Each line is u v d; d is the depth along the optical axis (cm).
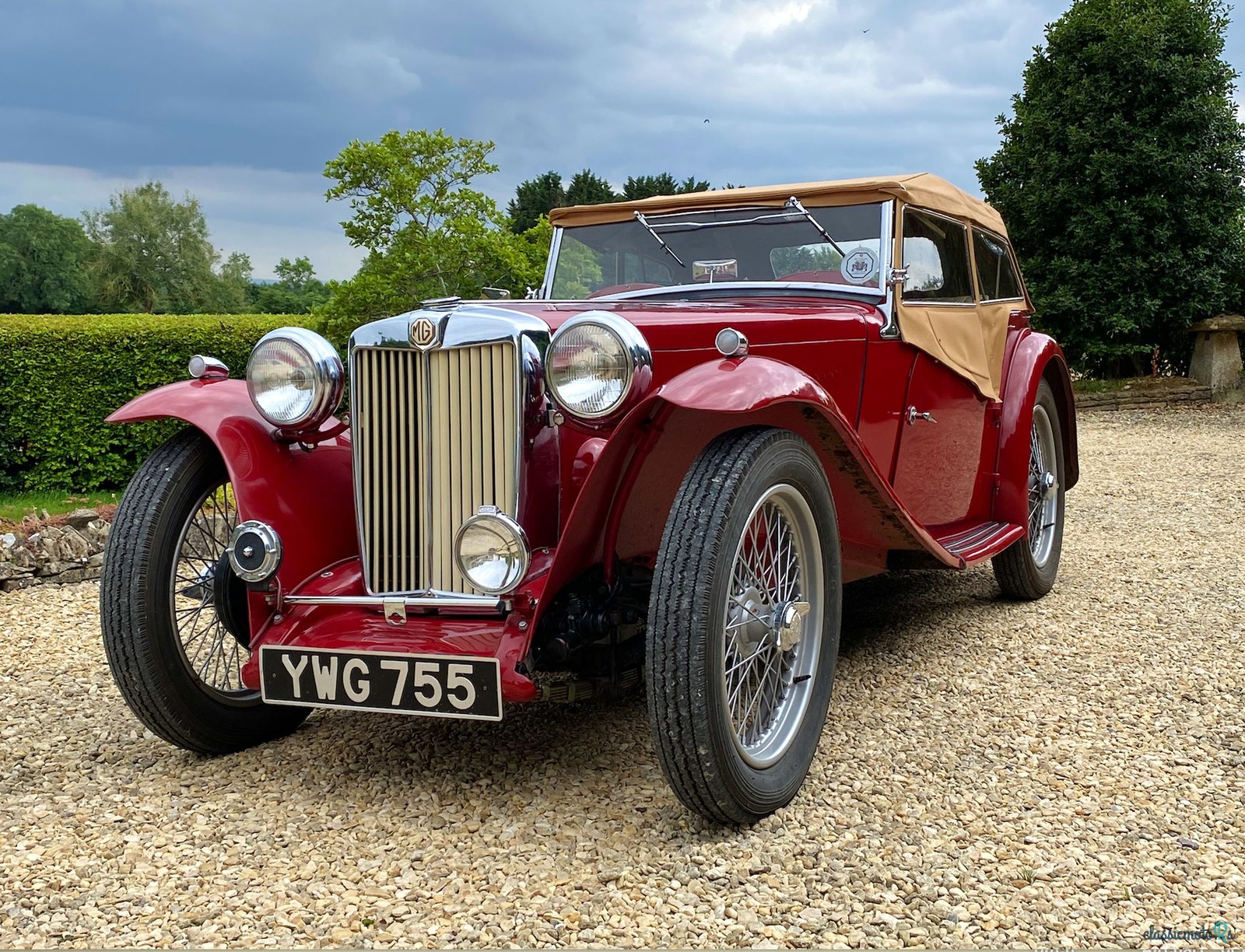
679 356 270
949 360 367
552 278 404
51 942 196
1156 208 1287
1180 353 1470
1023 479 422
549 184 2875
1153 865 222
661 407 235
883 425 335
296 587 272
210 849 232
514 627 246
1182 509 676
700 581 219
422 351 255
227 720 287
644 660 270
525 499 252
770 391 224
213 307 6112
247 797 261
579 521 236
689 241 374
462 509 255
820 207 354
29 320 804
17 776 277
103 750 296
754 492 231
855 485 281
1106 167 1296
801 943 194
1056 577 499
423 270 960
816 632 267
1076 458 486
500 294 383
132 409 279
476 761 283
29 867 225
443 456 256
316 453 291
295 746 298
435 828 241
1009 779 268
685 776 224
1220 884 215
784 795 246
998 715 314
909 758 281
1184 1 1320
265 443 277
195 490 283
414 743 298
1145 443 1029
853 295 341
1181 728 302
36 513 588
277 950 193
